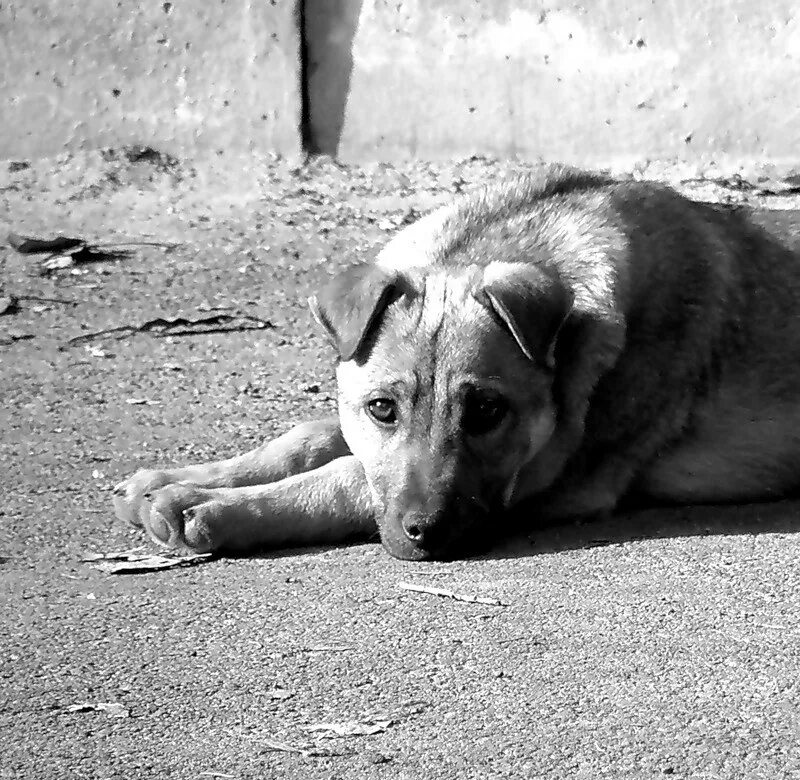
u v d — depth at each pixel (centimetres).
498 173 2184
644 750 693
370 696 765
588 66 2203
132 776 691
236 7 2255
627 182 1156
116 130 2281
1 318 1744
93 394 1491
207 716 752
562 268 1059
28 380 1540
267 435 1352
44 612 918
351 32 2252
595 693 755
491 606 890
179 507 1028
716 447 1101
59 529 1102
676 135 2197
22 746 727
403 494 984
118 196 2148
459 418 989
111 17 2272
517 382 998
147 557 1026
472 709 743
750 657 795
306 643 841
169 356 1611
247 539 1033
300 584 952
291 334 1675
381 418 1010
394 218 2048
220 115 2272
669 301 1079
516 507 1068
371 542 1051
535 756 692
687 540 1021
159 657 832
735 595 895
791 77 2167
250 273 1881
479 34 2225
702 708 735
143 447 1320
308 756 702
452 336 990
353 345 998
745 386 1103
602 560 980
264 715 749
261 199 2125
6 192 2169
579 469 1067
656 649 811
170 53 2272
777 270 1137
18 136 2281
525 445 1018
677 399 1081
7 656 844
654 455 1088
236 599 926
